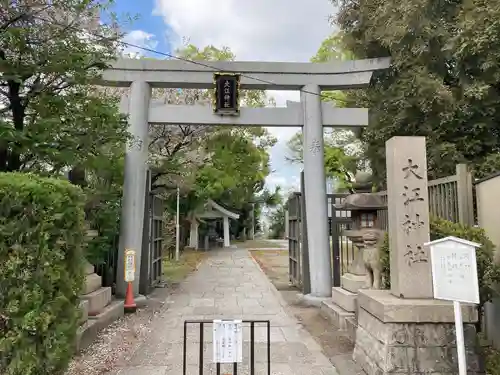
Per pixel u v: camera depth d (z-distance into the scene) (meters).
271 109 7.90
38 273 2.80
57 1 4.91
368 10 9.15
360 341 4.07
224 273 12.21
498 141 7.56
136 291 7.44
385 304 3.46
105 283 7.41
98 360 4.21
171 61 7.75
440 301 3.55
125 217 7.48
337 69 7.88
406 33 7.75
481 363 3.40
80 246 3.35
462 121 7.62
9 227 2.74
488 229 4.42
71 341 3.16
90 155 6.03
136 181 7.59
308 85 7.86
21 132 4.86
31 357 2.75
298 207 9.03
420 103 7.83
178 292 8.75
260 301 7.72
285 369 4.05
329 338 5.14
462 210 4.48
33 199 2.85
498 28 6.48
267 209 40.34
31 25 4.97
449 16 7.80
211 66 7.75
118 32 5.80
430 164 7.66
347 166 15.45
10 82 5.11
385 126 8.70
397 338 3.40
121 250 7.38
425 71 7.86
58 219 2.95
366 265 5.04
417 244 3.72
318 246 7.53
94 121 5.56
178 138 12.13
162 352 4.54
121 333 5.30
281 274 11.97
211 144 13.25
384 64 7.92
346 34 9.99
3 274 2.72
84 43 5.27
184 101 11.94
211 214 24.20
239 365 4.16
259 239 37.56
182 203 20.56
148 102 7.82
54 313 2.91
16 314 2.73
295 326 5.81
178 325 5.84
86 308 4.87
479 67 7.10
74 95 5.47
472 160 7.61
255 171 19.09
